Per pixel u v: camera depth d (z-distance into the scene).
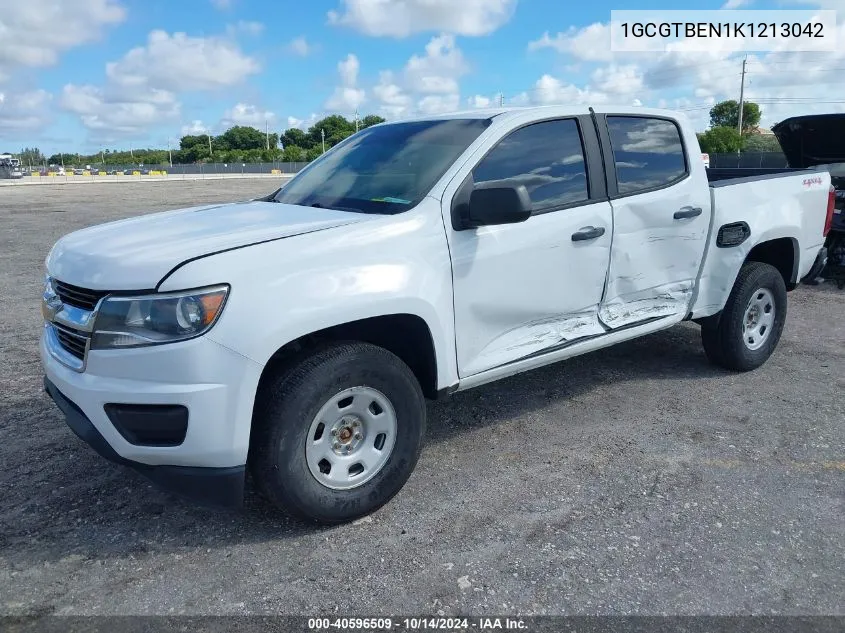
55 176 65.62
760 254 5.75
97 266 2.98
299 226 3.23
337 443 3.22
